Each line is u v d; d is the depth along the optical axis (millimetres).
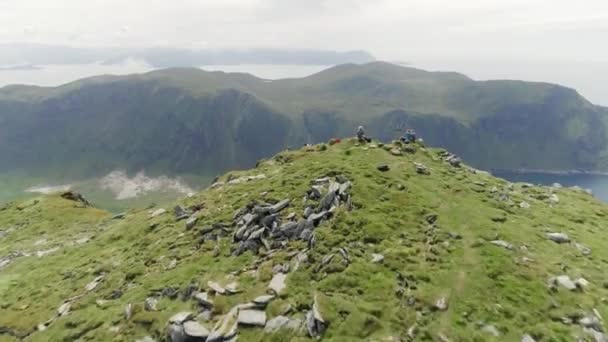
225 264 42875
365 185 52750
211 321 33625
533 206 56969
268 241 45344
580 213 58656
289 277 36844
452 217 46188
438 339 27812
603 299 33062
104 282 48188
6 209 120125
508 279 34188
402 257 37562
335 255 38062
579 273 36906
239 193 64750
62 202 120125
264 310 33031
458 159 73938
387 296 32281
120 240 65625
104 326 37531
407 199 49562
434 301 31359
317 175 59094
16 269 64812
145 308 38125
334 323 29688
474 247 39375
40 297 50156
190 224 57281
